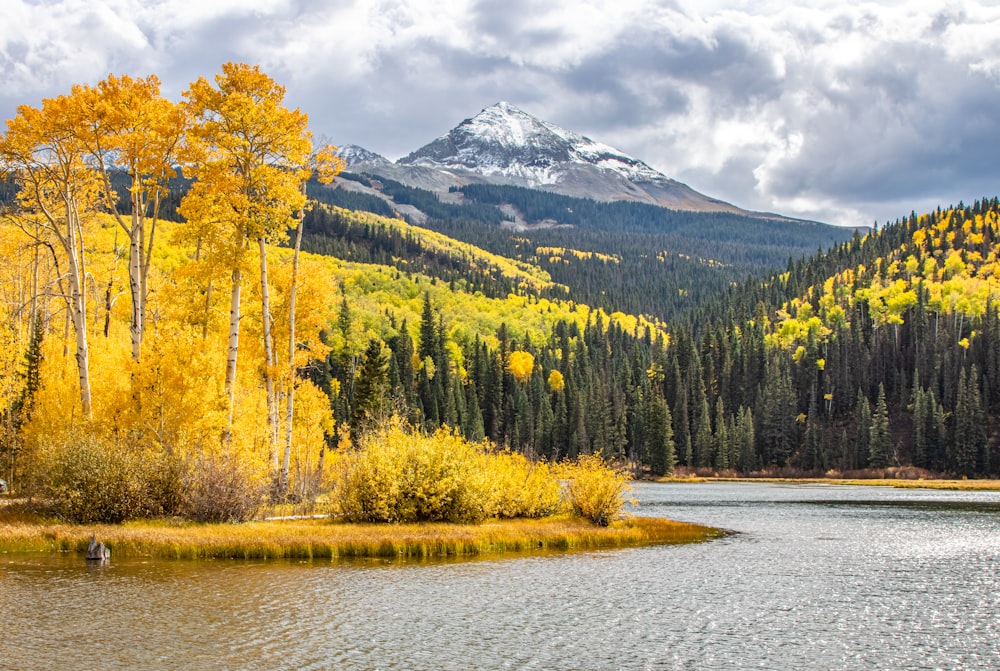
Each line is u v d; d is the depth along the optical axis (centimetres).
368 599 2462
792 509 6594
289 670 1762
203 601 2348
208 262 3669
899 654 1994
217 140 3694
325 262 4353
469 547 3538
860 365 16475
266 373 3953
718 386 17338
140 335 3775
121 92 3581
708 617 2345
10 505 3622
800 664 1905
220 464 3606
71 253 3581
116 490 3381
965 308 18700
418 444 4069
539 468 4734
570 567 3162
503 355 17625
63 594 2366
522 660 1889
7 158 3481
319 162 4081
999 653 2011
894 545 4041
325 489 4897
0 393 4866
